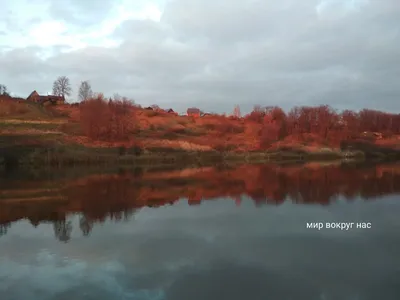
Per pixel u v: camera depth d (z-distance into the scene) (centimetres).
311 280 1033
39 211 2189
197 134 11712
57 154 6869
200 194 2819
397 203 2231
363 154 9719
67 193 2973
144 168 6091
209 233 1595
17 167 6094
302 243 1402
